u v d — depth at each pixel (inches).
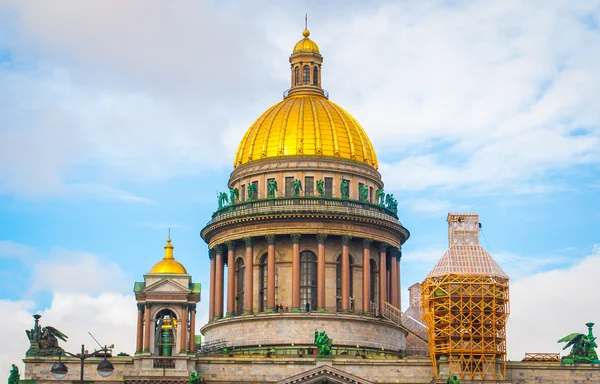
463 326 6304.1
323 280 6712.6
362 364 6205.7
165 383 5999.0
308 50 7495.1
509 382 6161.4
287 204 6845.5
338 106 7396.7
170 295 6136.8
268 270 6747.1
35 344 6186.0
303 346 6555.1
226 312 6909.5
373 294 6953.7
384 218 6948.8
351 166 7012.8
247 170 7066.9
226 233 6963.6
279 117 7194.9
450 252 6530.5
